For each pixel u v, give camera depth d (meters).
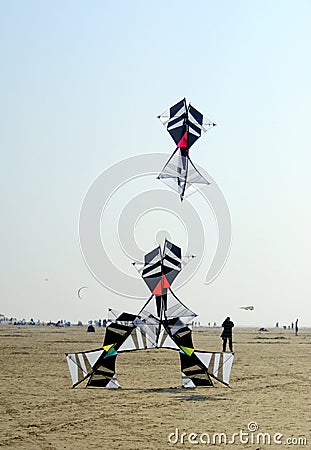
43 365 34.09
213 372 24.58
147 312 24.22
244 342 68.44
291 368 34.41
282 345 61.75
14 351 45.44
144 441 15.30
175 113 23.58
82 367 24.56
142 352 47.22
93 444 14.94
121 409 19.72
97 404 20.67
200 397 22.52
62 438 15.55
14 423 17.42
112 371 24.72
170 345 24.44
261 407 20.30
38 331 103.69
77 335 81.50
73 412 19.14
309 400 21.92
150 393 23.45
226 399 22.09
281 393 23.84
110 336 24.45
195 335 96.19
